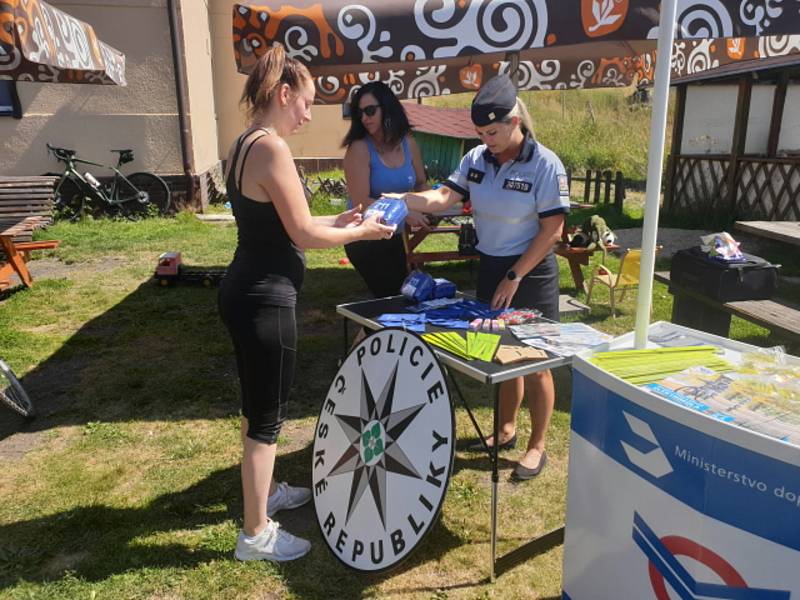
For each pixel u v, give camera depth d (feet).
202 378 14.96
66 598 7.96
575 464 6.98
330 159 54.70
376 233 8.45
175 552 8.82
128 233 31.83
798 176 30.99
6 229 21.80
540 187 9.36
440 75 23.41
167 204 36.32
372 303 10.26
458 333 8.71
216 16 50.01
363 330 11.63
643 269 6.99
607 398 6.33
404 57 11.02
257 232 7.60
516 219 9.60
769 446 4.93
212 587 8.16
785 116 34.73
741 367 6.51
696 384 6.12
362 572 7.98
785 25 11.00
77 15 33.94
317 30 11.05
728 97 37.11
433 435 7.57
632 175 59.11
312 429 12.59
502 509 9.80
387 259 11.86
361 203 11.53
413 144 12.23
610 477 6.44
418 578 8.34
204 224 34.65
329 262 27.35
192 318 19.38
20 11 10.14
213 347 16.94
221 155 52.60
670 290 15.92
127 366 15.66
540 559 8.67
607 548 6.63
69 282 23.18
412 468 7.71
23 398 12.71
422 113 48.91
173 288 22.77
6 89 33.88
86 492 10.29
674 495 5.72
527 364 7.55
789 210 31.65
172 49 35.22
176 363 15.85
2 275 21.54
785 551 5.02
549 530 9.21
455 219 30.48
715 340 7.43
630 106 78.89
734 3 10.66
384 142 11.37
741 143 34.68
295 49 11.15
